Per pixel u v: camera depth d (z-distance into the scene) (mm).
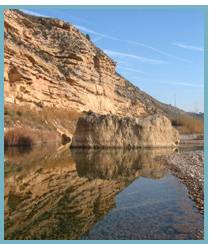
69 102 73000
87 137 44500
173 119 121250
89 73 87562
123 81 126250
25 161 28391
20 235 11125
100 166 27172
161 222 12578
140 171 25047
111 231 11586
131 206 14922
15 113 50469
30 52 63938
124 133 45906
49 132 52906
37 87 62281
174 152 41406
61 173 23266
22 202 15266
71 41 88562
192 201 15828
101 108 89188
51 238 10875
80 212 13891
